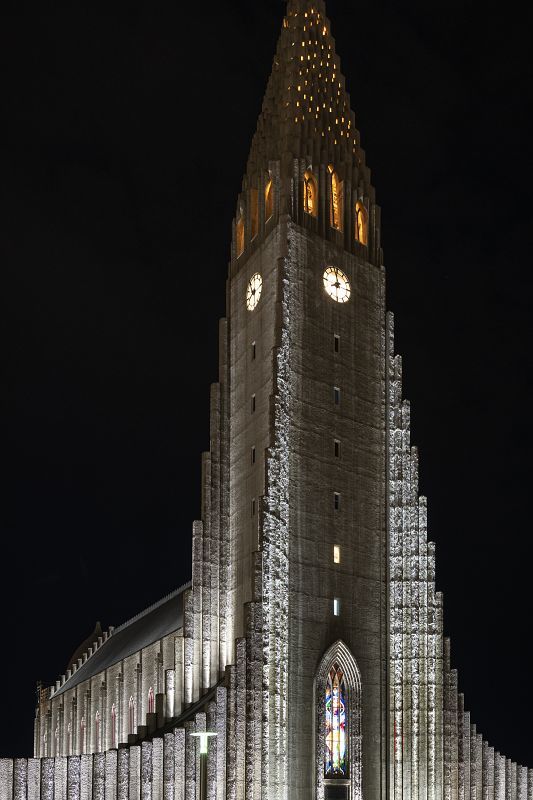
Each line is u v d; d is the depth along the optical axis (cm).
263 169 10300
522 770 10281
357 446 9719
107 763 8044
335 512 9381
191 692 9062
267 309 9700
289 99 10369
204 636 9288
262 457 9275
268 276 9794
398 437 10000
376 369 10094
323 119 10500
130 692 11369
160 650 10538
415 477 10006
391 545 9681
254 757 8312
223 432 9950
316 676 8856
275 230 9838
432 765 9306
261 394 9525
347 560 9362
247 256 10281
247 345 9956
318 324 9706
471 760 9794
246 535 9369
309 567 9056
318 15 11012
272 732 8462
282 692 8569
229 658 9312
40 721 15062
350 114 10825
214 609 9400
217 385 10069
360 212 10519
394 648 9444
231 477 9812
